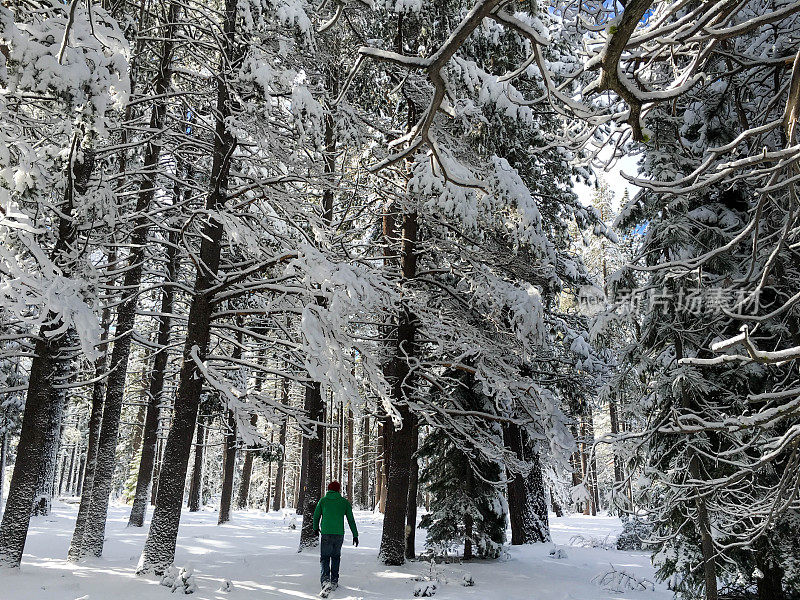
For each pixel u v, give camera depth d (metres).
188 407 9.71
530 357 12.34
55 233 9.59
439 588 9.62
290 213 10.45
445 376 14.33
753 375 8.67
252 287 9.94
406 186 11.30
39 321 6.52
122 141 12.10
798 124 3.95
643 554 15.29
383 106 13.23
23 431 8.93
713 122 8.57
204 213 9.40
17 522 8.61
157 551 9.01
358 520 23.02
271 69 8.84
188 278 17.97
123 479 37.75
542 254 10.62
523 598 9.39
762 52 6.90
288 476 46.19
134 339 13.59
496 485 13.28
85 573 8.88
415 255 12.69
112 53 6.43
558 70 12.07
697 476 8.23
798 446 4.41
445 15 10.82
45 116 8.90
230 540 14.65
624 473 10.17
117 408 11.75
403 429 11.93
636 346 9.82
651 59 4.77
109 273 10.55
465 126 10.74
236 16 10.02
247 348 11.18
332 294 8.59
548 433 11.36
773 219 7.11
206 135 11.51
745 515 5.35
